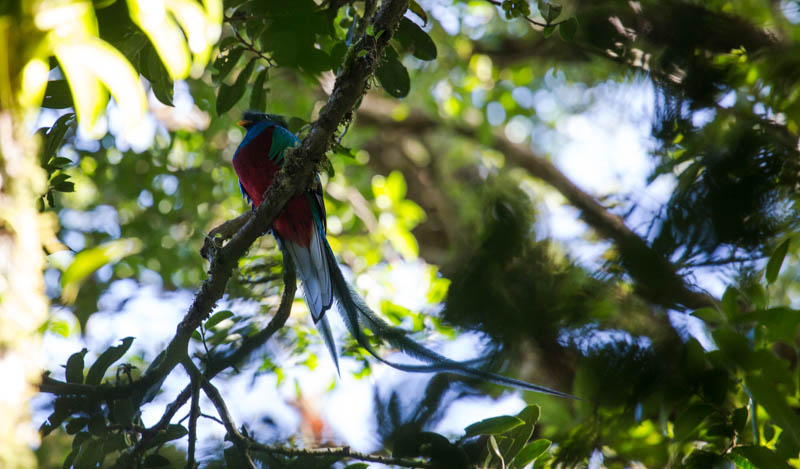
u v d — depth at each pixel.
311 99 11.53
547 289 8.51
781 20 10.24
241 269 9.16
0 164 3.04
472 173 17.03
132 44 5.39
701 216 8.43
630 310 8.27
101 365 6.30
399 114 16.89
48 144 6.09
